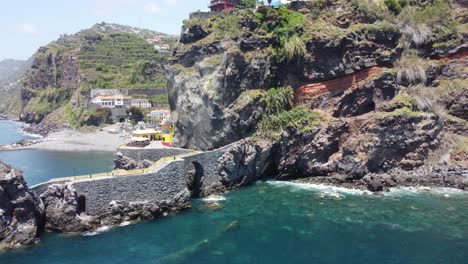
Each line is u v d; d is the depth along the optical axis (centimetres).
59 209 5828
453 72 9381
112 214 6109
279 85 9262
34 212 5616
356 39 9050
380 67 9088
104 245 5416
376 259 5028
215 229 5959
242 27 9325
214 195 7662
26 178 9950
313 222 6184
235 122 8619
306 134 8512
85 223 5841
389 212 6531
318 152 8475
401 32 9381
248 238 5650
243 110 8650
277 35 9162
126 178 6238
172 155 7938
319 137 8494
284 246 5409
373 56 9062
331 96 9075
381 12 9588
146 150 7988
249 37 9094
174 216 6488
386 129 8300
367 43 9025
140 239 5609
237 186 8131
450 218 6259
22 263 4919
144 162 7712
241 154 8112
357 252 5216
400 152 8462
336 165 8388
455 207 6719
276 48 9156
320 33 9062
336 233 5778
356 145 8356
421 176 8138
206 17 11025
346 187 7950
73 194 5822
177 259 5050
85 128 18325
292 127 8594
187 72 9131
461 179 7831
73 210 5812
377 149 8281
